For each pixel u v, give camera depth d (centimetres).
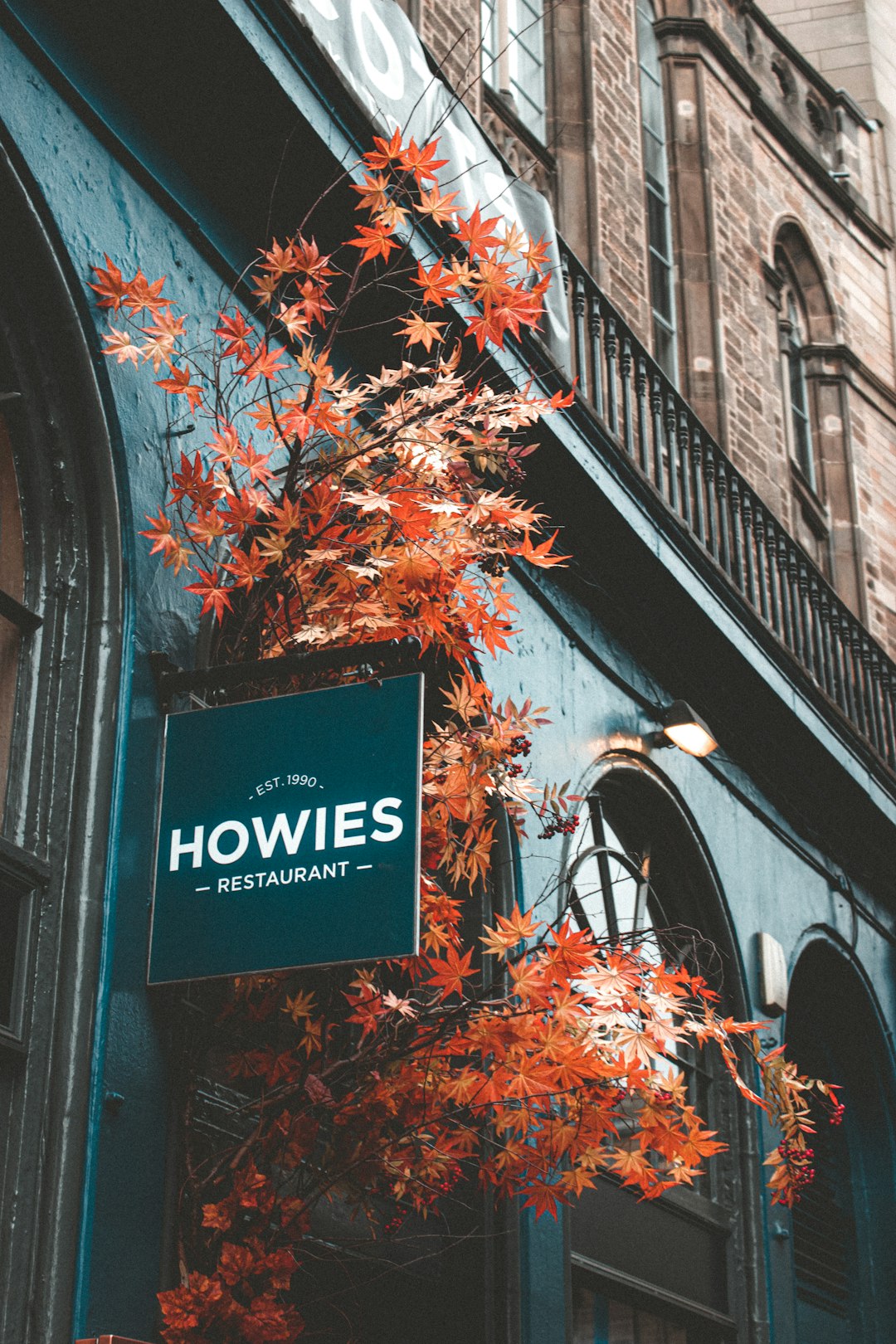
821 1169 1268
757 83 1748
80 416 627
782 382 1727
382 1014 598
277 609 617
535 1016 573
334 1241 650
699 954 1079
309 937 532
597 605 1052
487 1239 789
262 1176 560
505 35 1354
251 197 771
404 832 533
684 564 1104
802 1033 1290
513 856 870
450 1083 586
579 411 1001
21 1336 507
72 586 615
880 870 1399
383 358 863
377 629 603
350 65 802
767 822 1224
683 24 1639
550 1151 603
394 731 550
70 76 666
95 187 664
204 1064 633
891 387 1909
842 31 2145
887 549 1817
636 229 1457
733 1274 1024
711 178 1600
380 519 610
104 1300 530
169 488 658
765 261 1686
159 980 550
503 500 607
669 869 1096
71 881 572
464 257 877
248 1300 558
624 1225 926
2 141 615
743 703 1191
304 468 631
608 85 1458
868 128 2031
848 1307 1248
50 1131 536
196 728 581
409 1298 756
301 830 548
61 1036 549
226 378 717
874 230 1978
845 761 1296
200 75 727
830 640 1395
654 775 1065
